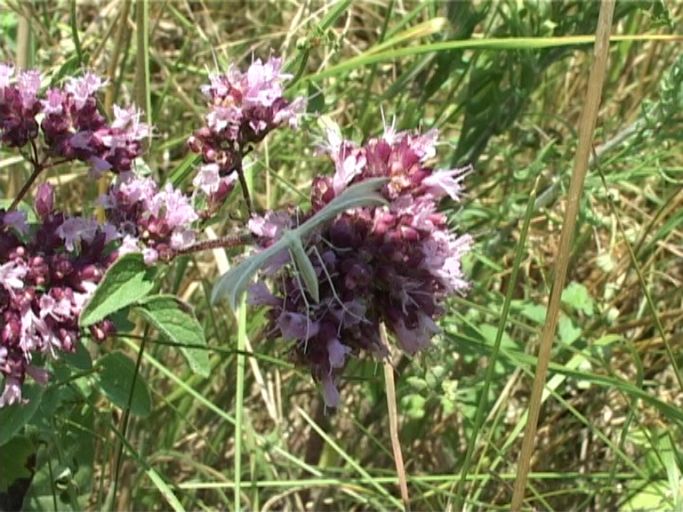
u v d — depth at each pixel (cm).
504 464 29
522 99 28
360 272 19
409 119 30
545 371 20
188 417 29
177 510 23
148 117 26
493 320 30
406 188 20
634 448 29
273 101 21
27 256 20
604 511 28
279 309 20
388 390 24
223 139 21
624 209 33
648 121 27
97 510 25
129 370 23
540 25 28
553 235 31
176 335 21
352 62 27
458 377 30
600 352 28
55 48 30
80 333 20
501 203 31
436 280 20
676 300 30
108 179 27
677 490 24
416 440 29
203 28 36
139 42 26
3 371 20
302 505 29
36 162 21
